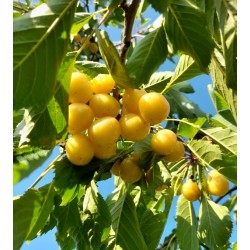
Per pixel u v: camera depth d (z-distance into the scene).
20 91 0.15
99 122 0.18
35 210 0.20
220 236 0.31
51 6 0.16
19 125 0.21
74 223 0.23
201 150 0.25
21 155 0.19
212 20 0.20
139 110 0.19
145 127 0.19
